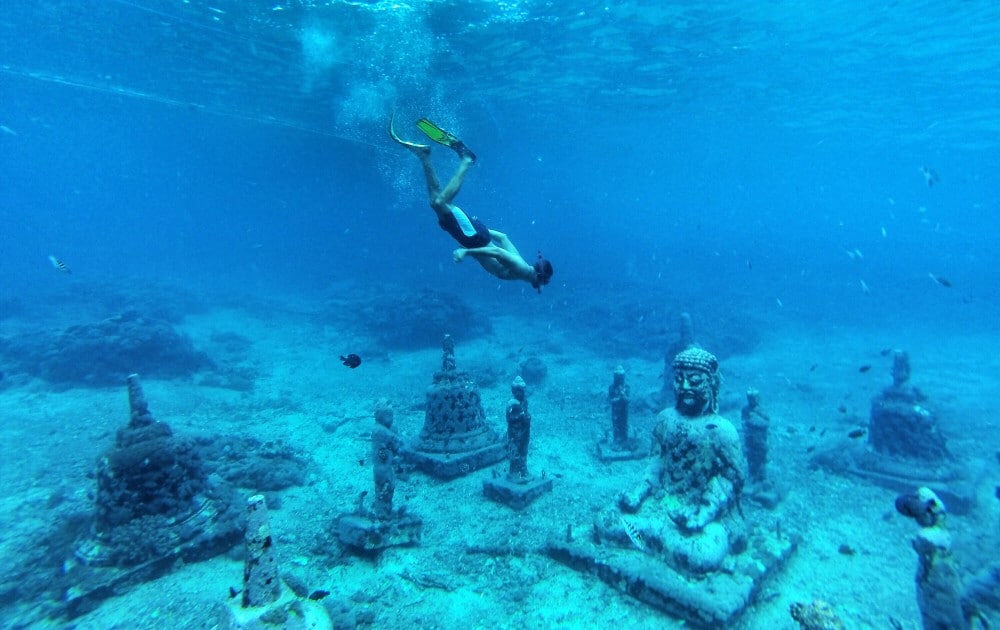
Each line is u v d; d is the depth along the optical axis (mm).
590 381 18625
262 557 4520
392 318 24812
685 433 7547
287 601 4594
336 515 9148
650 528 7238
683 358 7684
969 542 8039
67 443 12219
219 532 7637
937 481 9680
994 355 21609
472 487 10281
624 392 12016
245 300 33062
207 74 25844
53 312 26203
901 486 9805
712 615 6004
